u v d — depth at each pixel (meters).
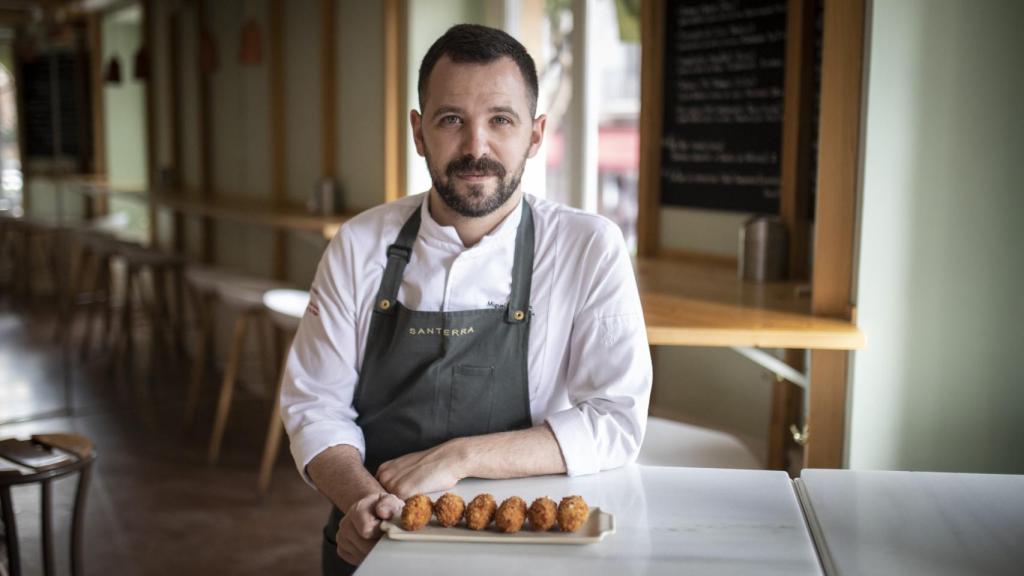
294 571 3.32
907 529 1.42
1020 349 2.52
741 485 1.60
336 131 5.32
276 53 5.65
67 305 5.05
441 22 4.80
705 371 3.84
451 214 1.77
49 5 4.70
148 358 5.36
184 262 5.39
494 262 1.77
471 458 1.62
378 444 1.81
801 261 3.32
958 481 1.61
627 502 1.52
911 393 2.56
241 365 5.51
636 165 4.59
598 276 1.78
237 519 3.77
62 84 4.82
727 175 3.65
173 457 4.50
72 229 4.97
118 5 4.95
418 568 1.29
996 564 1.30
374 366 1.81
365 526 1.46
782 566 1.29
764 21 3.43
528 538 1.37
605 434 1.69
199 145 5.36
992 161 2.48
